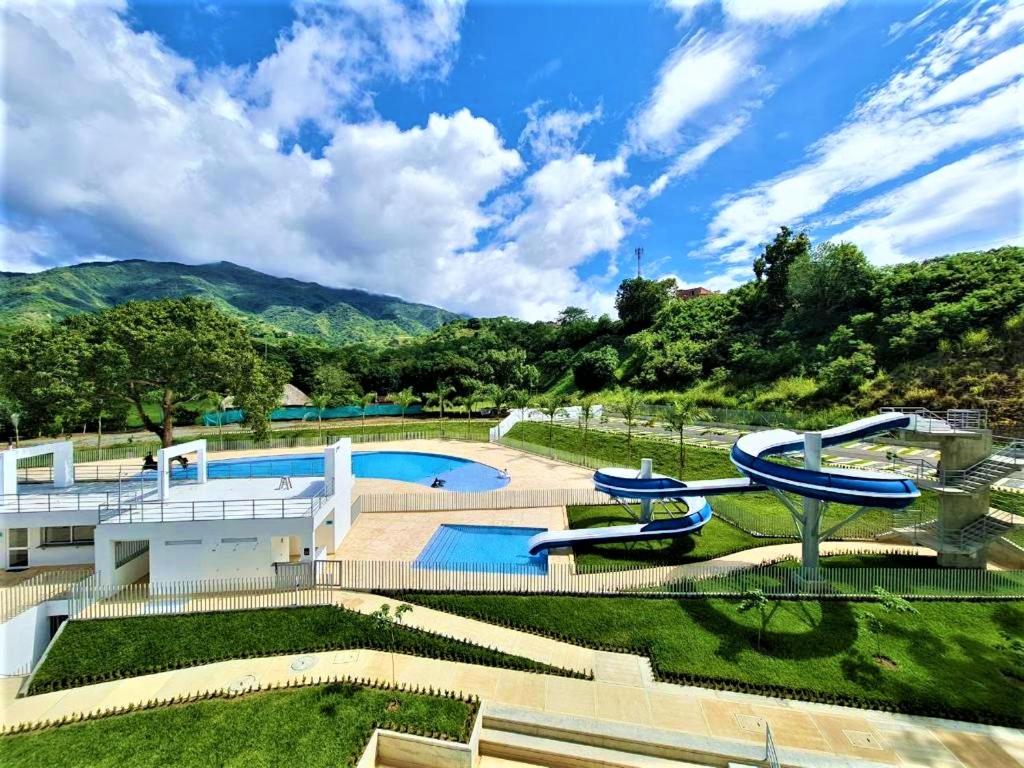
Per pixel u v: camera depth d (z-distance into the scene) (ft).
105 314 117.19
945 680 47.42
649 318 313.53
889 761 38.29
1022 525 72.95
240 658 51.75
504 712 43.50
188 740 40.01
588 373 276.00
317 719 42.04
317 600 61.87
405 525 90.74
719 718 42.96
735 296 269.03
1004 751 39.45
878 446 126.52
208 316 132.46
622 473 87.56
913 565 71.15
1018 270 160.56
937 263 189.78
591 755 39.81
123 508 70.44
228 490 82.94
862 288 198.39
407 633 55.21
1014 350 132.67
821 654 51.06
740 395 191.31
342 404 263.29
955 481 69.56
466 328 505.25
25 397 100.37
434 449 169.99
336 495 80.07
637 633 55.31
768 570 63.21
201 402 223.30
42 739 40.81
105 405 114.62
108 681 48.96
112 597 62.34
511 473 134.21
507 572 68.49
